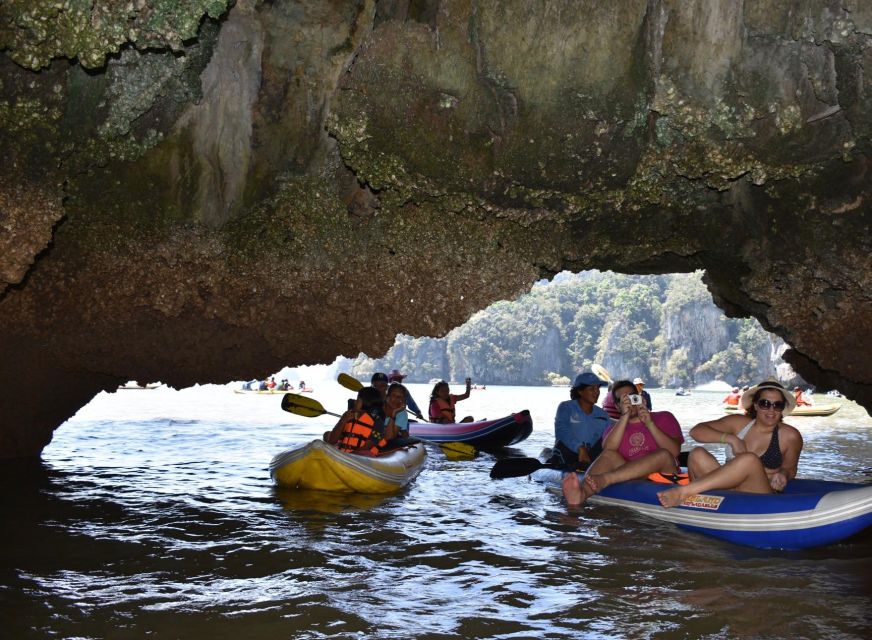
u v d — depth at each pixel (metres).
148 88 5.53
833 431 15.30
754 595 3.89
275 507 6.12
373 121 5.95
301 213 6.57
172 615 3.52
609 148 5.91
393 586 4.02
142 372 7.06
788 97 5.53
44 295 6.50
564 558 4.61
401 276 6.79
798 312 6.91
